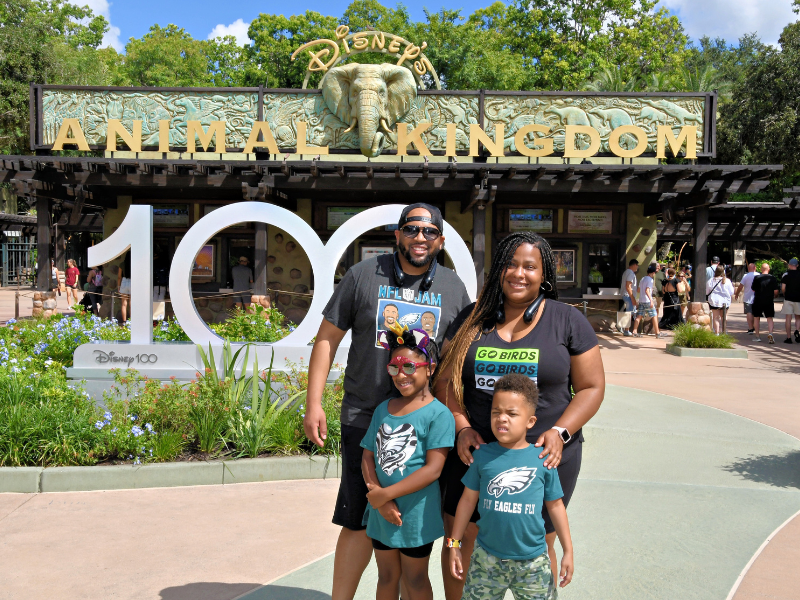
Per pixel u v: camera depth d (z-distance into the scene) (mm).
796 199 17656
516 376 2539
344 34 14656
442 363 2855
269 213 7512
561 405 2711
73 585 3371
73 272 20094
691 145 13352
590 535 4098
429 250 2914
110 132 13453
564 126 14641
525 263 2676
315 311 7508
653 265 15266
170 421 5680
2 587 3346
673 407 7777
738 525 4250
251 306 10648
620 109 14586
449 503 2869
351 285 2988
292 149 14766
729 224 21891
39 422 5227
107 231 16562
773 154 26203
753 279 15867
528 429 2682
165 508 4539
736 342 14219
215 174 13633
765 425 6969
